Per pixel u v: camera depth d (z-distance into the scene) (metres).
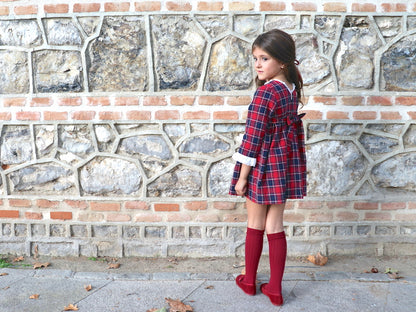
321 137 2.99
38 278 2.76
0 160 3.06
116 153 3.03
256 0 2.85
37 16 2.89
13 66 2.96
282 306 2.39
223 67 2.92
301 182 2.38
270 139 2.26
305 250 3.14
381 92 2.95
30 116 2.99
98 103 2.96
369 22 2.89
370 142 3.01
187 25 2.89
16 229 3.15
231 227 3.10
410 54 2.92
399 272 2.86
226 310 2.35
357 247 3.15
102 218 3.11
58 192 3.10
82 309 2.36
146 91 2.95
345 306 2.38
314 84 2.95
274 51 2.19
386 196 3.08
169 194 3.08
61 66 2.94
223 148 3.01
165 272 2.86
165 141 3.00
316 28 2.89
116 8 2.87
